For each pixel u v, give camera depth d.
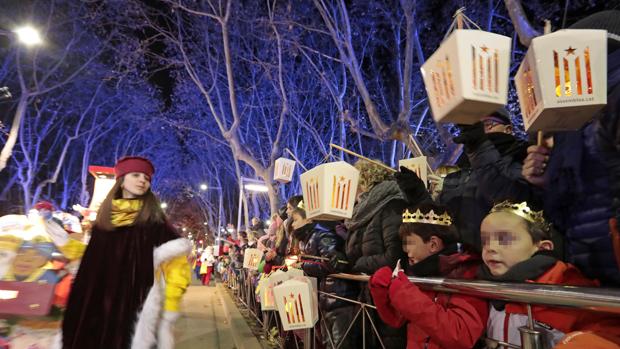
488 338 1.82
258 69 17.22
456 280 1.88
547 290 1.41
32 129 24.92
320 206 2.71
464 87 1.33
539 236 1.77
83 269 2.85
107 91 25.95
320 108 16.86
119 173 3.05
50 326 2.91
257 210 21.02
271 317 5.74
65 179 30.22
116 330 2.69
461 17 1.59
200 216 51.38
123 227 2.92
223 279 20.11
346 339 3.17
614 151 1.61
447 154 7.61
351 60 9.17
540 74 1.29
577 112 1.29
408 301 1.89
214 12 12.66
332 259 3.37
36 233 3.03
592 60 1.25
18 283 2.79
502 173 2.24
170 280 2.83
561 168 1.81
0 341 2.83
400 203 3.00
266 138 19.12
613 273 1.62
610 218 1.63
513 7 5.24
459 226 2.47
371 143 15.38
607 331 1.44
